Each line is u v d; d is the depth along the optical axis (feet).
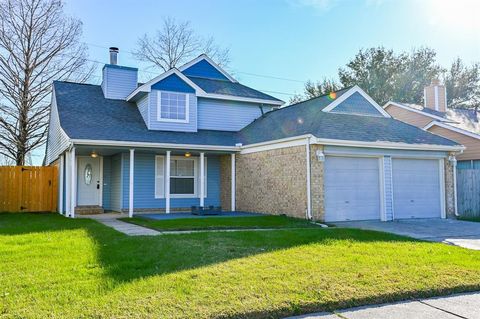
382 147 43.24
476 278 18.08
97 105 56.39
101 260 20.33
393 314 14.42
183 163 55.16
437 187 47.98
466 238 31.45
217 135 57.47
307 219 40.34
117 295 14.71
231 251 22.71
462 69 135.44
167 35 114.32
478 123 76.38
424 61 127.85
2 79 77.36
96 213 51.55
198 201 55.57
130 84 61.11
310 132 41.32
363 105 50.55
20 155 79.61
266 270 18.47
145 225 35.86
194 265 19.31
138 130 51.55
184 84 56.44
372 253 22.90
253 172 50.26
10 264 19.42
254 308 13.82
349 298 15.17
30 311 13.15
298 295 15.15
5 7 76.43
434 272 18.85
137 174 51.80
